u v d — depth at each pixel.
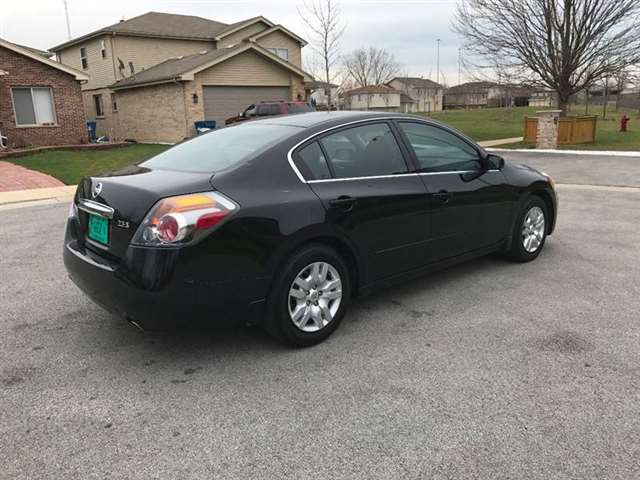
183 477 2.27
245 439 2.52
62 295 4.52
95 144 20.14
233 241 3.02
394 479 2.24
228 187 3.10
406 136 4.08
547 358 3.25
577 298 4.23
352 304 4.20
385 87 66.12
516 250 5.06
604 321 3.78
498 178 4.72
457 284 4.62
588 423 2.58
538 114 17.38
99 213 3.19
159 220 2.88
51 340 3.63
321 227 3.36
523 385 2.94
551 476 2.23
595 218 7.18
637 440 2.45
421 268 4.15
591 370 3.09
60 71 19.81
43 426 2.64
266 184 3.23
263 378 3.08
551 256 5.41
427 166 4.15
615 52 18.48
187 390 2.96
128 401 2.86
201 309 2.99
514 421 2.61
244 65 23.64
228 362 3.28
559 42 19.33
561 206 8.09
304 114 4.10
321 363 3.25
